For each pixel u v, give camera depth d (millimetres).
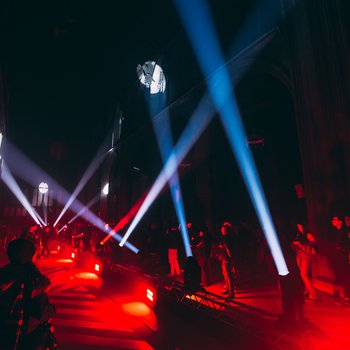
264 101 13703
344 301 5426
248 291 6723
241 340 3746
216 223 12734
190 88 15102
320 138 7629
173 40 17562
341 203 6836
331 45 7602
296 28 8953
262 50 10672
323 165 7465
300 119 8484
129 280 7898
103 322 5340
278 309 5164
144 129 20016
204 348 3973
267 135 14555
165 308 5641
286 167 13969
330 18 7730
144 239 12953
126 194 21562
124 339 4492
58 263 13820
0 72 16656
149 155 19562
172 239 8750
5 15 15508
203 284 7504
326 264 6613
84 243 14469
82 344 4297
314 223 7539
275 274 6863
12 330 1883
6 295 1957
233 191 13680
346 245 5770
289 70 9453
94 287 8359
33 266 2160
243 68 11695
